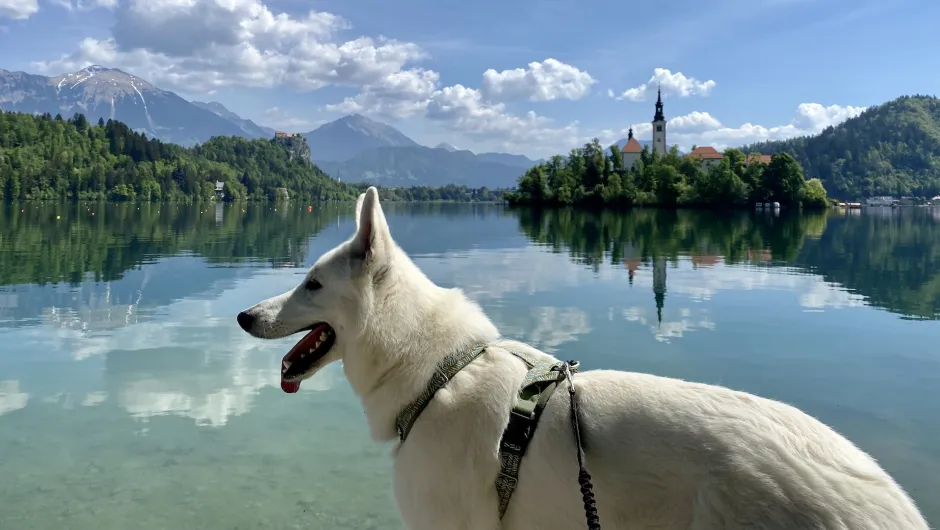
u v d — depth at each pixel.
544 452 0.82
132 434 2.06
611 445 0.78
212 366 2.80
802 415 0.78
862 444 1.93
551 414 0.83
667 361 2.80
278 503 1.64
